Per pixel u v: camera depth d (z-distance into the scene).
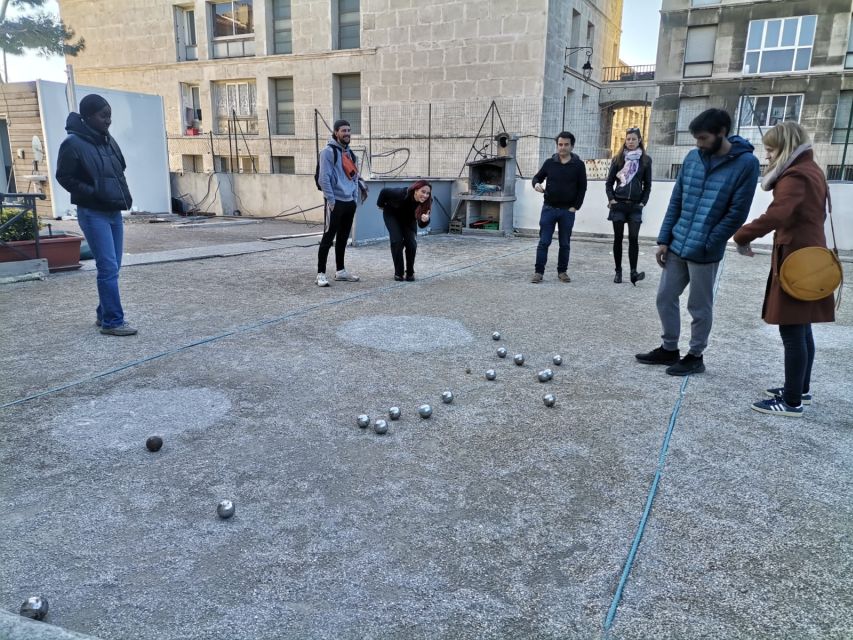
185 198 17.52
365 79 20.05
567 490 2.61
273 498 2.50
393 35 19.25
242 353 4.41
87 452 2.87
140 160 16.12
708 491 2.61
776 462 2.88
